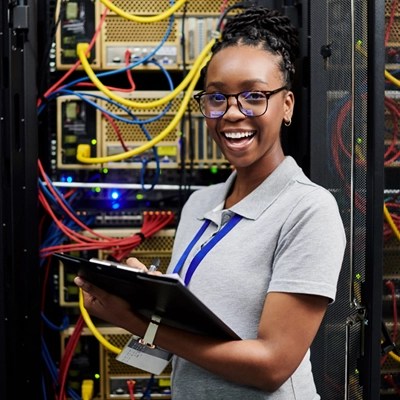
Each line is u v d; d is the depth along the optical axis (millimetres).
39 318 1894
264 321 943
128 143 2076
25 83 1835
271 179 1059
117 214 2117
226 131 1036
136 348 1138
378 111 1264
